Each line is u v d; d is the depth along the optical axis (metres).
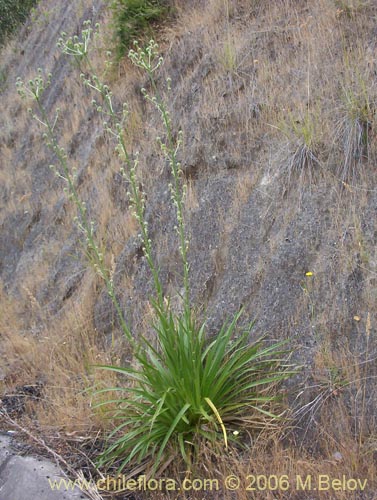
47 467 4.44
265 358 4.51
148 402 4.48
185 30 7.73
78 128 8.88
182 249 4.39
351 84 5.30
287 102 5.73
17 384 5.79
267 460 3.92
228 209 5.61
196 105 6.70
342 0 6.04
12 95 11.76
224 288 5.16
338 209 4.76
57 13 12.81
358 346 4.13
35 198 8.81
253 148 5.80
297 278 4.68
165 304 5.43
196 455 4.10
